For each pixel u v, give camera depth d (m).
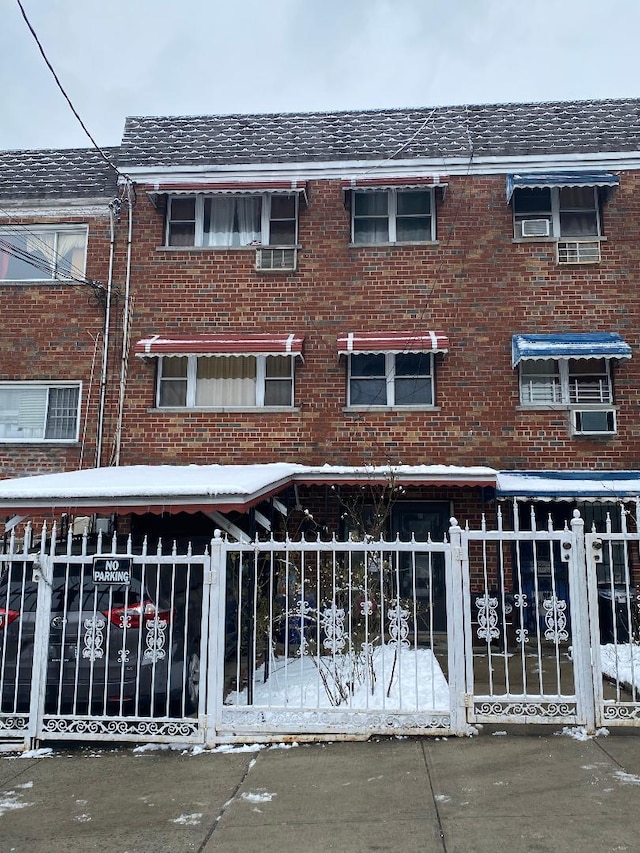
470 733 6.26
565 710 6.33
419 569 11.98
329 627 6.64
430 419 12.45
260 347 12.26
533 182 12.50
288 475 10.26
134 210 13.38
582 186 12.61
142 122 14.03
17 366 13.09
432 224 13.19
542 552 11.64
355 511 10.67
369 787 5.23
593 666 6.31
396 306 12.85
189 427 12.66
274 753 6.02
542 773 5.40
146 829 4.66
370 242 13.17
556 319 12.62
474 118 13.63
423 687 7.37
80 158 14.05
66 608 6.48
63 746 6.33
